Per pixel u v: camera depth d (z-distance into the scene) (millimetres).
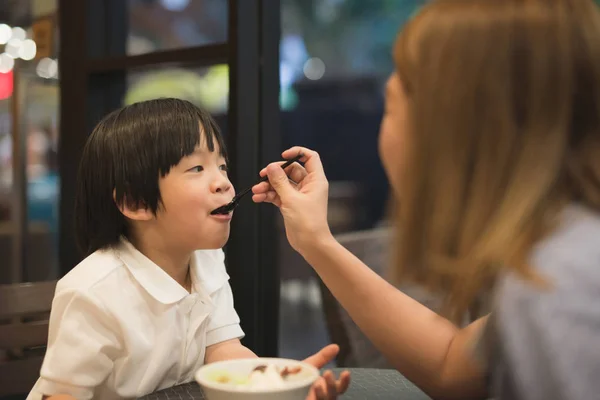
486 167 700
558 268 644
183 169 1094
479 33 701
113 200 1119
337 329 1878
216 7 2068
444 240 723
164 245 1139
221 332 1235
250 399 751
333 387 833
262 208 1988
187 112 1127
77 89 2400
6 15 2855
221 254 1330
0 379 1414
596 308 625
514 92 691
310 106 3658
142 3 2477
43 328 1454
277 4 1955
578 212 687
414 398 1010
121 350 1077
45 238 2977
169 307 1117
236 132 1877
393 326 911
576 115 701
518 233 669
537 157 683
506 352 661
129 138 1105
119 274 1098
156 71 2232
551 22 688
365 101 3732
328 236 963
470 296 705
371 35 3717
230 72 1885
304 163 1109
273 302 2039
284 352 2963
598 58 688
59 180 2482
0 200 3078
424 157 732
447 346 896
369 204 3654
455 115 708
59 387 1025
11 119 2953
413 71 762
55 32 2676
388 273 791
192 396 1010
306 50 3633
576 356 617
